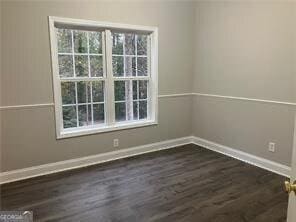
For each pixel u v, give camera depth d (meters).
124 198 2.63
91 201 2.57
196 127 4.40
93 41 3.43
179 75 4.20
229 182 2.98
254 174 3.19
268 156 3.32
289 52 2.96
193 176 3.14
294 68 2.93
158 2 3.78
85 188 2.84
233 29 3.58
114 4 3.40
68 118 3.40
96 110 3.59
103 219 2.27
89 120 3.55
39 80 3.04
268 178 3.08
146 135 3.99
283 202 2.54
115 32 3.56
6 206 2.48
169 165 3.49
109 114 3.63
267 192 2.74
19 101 2.96
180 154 3.93
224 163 3.56
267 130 3.29
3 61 2.81
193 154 3.93
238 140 3.70
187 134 4.43
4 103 2.88
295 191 0.90
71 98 3.37
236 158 3.73
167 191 2.77
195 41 4.24
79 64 3.37
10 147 2.97
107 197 2.65
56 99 3.17
